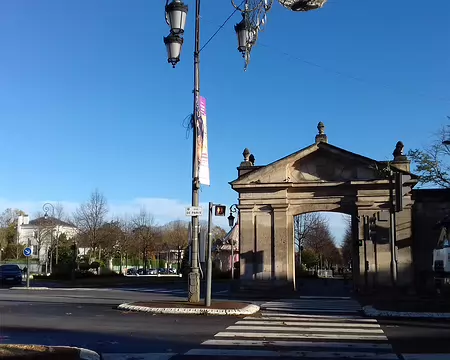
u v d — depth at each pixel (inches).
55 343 428.8
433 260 1097.4
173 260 4040.4
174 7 642.2
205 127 764.6
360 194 1146.0
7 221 3863.2
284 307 786.8
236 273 2054.6
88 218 2341.3
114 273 2210.9
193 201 751.1
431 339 466.3
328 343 439.8
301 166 1198.9
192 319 611.2
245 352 391.9
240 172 1269.7
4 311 695.7
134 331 503.8
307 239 3176.7
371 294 1098.7
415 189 1156.5
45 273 2471.7
